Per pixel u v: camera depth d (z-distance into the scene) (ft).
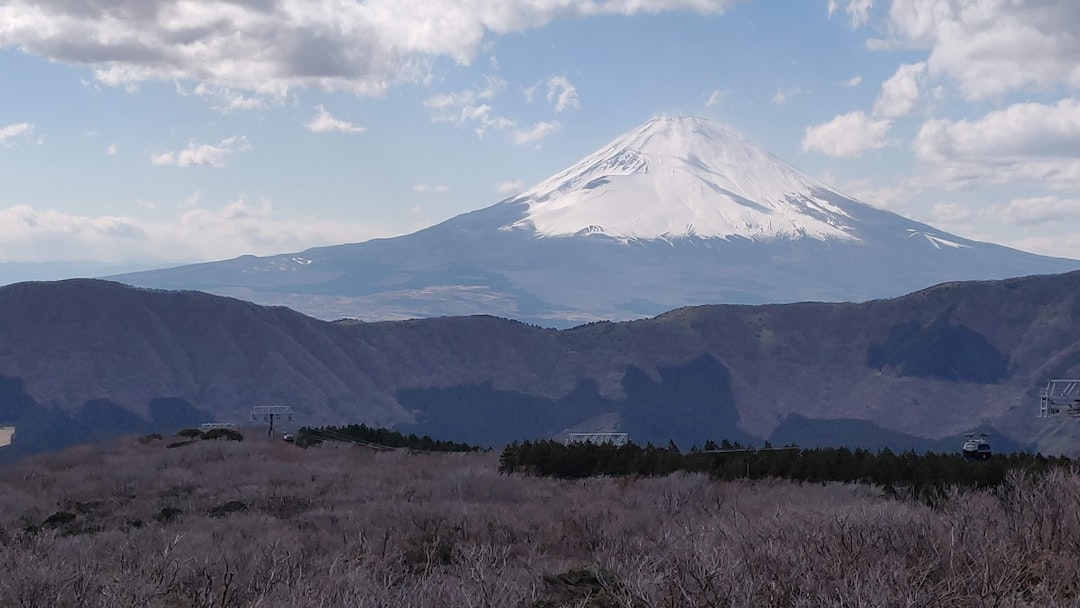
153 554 48.34
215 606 37.17
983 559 32.37
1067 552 34.47
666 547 41.45
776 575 31.99
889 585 29.96
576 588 37.50
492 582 35.60
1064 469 48.47
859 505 48.75
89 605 37.17
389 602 34.09
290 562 41.27
